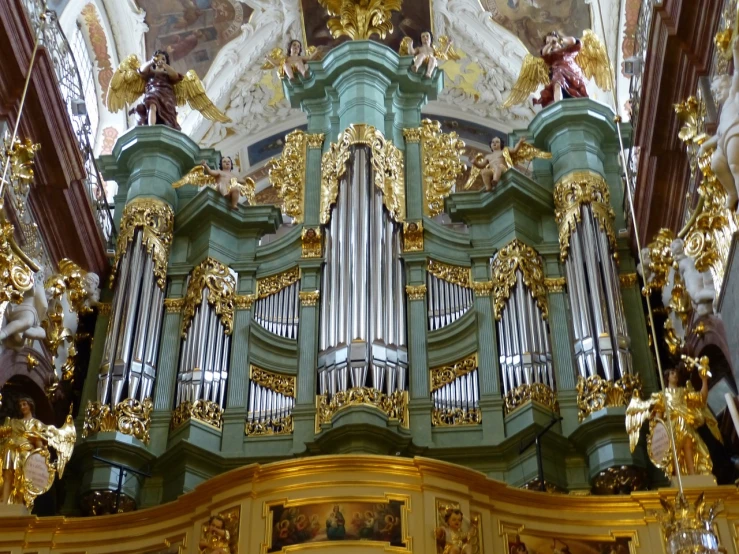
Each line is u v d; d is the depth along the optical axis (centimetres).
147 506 1308
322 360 1370
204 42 1892
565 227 1467
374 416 1285
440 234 1505
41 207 1359
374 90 1634
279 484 1078
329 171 1556
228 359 1416
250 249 1530
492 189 1521
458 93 1992
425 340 1406
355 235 1462
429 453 1308
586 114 1566
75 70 1524
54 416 1359
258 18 1883
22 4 1224
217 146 1986
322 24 1872
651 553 1088
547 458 1291
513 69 1906
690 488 1092
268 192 2045
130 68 1683
